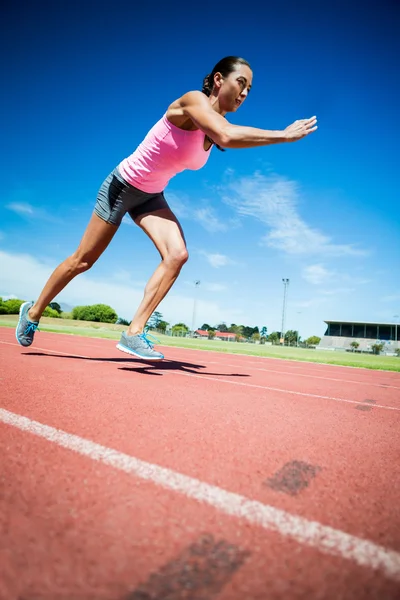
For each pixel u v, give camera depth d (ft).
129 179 10.63
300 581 2.40
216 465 4.38
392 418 8.46
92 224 11.48
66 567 2.42
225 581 2.35
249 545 2.77
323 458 5.02
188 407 7.47
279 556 2.66
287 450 5.21
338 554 2.72
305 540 2.89
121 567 2.44
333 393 12.00
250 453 4.92
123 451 4.59
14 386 8.21
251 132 8.08
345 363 35.37
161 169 10.43
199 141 9.96
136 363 15.21
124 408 6.89
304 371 21.67
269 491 3.76
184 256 11.14
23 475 3.75
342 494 3.86
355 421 7.73
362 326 249.14
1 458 4.14
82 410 6.49
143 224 11.43
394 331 242.99
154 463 4.27
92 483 3.67
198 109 8.63
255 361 27.91
